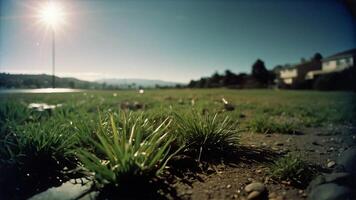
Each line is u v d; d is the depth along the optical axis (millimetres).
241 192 523
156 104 2158
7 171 593
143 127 722
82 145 735
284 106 2311
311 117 1603
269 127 1121
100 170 517
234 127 879
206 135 729
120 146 579
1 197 510
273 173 580
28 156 620
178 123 781
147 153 560
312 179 555
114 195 509
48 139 652
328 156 739
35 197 509
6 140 690
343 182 506
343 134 1075
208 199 498
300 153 762
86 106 1803
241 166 650
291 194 512
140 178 543
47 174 604
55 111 1298
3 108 1113
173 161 646
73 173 604
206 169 628
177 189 533
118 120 815
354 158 606
